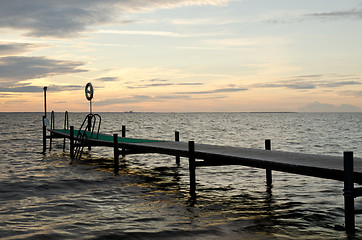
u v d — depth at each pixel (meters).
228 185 12.52
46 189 11.79
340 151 24.58
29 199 10.33
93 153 23.55
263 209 9.18
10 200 10.19
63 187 12.16
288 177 13.73
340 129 58.22
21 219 8.25
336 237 6.96
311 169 8.08
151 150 13.95
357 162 8.83
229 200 10.27
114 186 12.46
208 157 10.97
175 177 14.36
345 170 7.16
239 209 9.22
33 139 36.25
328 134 44.75
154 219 8.26
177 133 18.14
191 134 46.62
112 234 7.16
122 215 8.61
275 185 12.32
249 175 14.38
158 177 14.38
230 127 68.62
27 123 91.19
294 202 9.89
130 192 11.45
